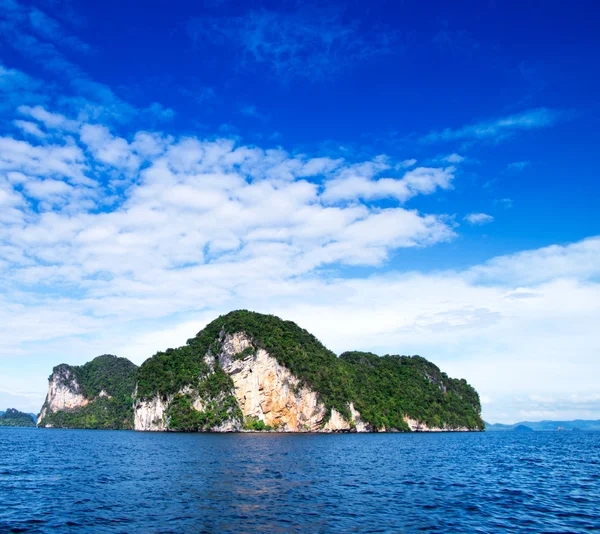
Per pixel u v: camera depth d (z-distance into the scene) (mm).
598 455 94125
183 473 54531
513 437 197875
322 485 47094
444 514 35312
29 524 31562
